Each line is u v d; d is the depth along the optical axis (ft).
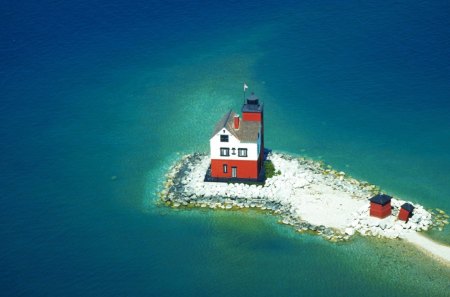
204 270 261.24
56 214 300.20
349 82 418.51
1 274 259.39
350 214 287.48
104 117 391.45
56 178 329.93
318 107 392.06
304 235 278.46
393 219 280.92
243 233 282.36
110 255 270.67
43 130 378.12
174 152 349.61
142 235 283.59
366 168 329.72
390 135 361.30
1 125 383.45
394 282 251.39
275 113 386.32
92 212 301.02
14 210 303.48
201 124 377.91
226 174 312.71
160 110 397.19
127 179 326.85
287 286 251.39
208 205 298.97
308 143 353.72
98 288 251.39
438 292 245.65
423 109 385.50
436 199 303.68
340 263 262.06
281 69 439.63
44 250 274.57
